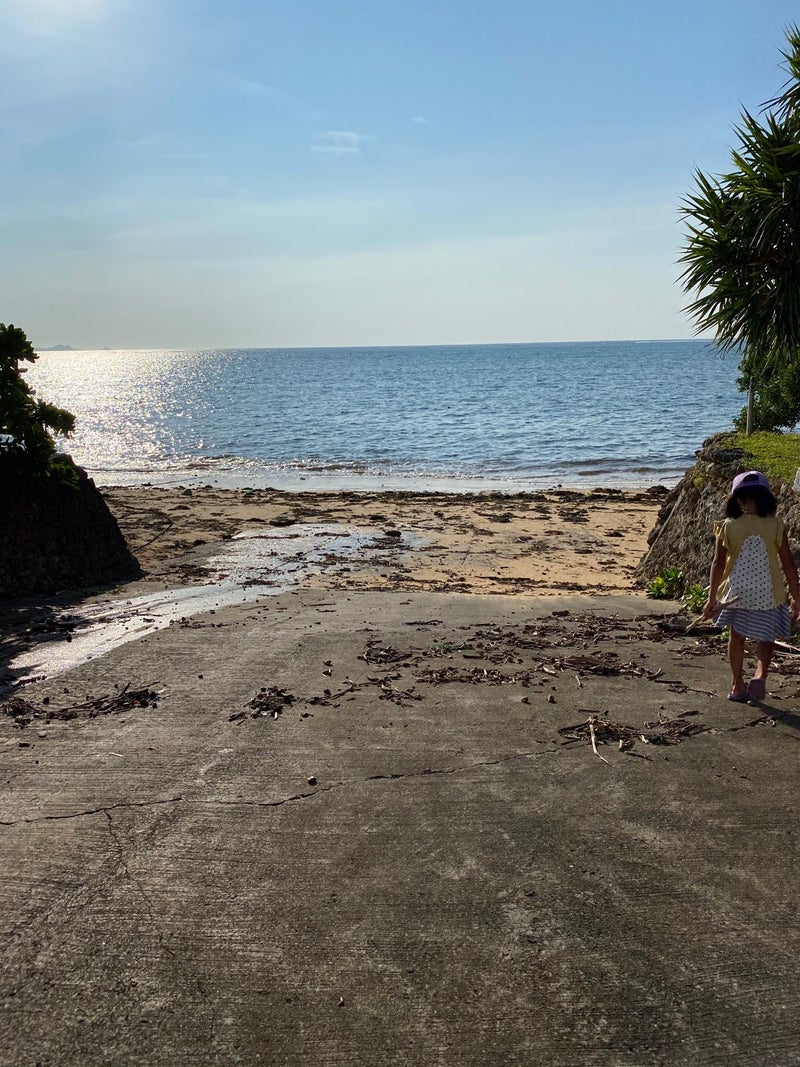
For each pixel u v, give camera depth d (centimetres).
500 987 267
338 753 446
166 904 310
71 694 549
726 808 380
